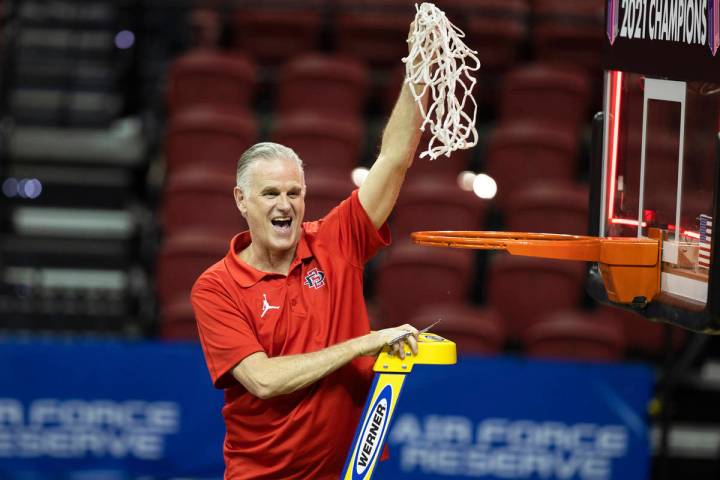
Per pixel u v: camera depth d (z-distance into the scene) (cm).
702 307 962
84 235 2862
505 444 2069
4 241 2825
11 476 2077
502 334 2423
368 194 1150
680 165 1015
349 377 1126
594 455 2073
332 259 1147
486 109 3269
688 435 2450
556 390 2070
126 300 2623
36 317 2569
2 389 2077
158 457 2078
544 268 2478
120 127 3241
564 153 2856
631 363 2506
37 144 3081
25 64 3297
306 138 2808
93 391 2077
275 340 1120
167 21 3359
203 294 1131
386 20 3259
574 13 3338
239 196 1131
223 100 3003
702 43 969
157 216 2872
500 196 2858
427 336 1074
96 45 3388
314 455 1129
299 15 3291
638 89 1075
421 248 2530
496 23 3244
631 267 1060
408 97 1132
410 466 2066
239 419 1142
